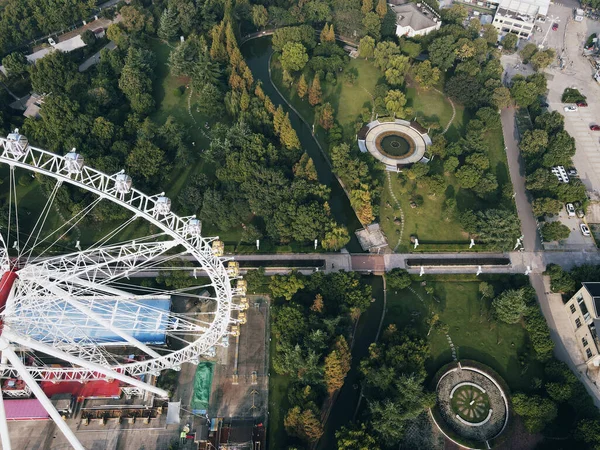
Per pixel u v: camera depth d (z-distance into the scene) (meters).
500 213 146.75
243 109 172.00
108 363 114.44
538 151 168.75
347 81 198.50
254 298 138.62
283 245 149.88
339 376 116.25
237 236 152.62
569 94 196.38
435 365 126.75
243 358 127.38
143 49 199.00
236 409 119.31
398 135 180.50
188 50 192.12
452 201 154.88
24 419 112.69
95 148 160.12
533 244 152.62
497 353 129.12
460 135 181.12
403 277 138.38
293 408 111.62
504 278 142.50
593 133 185.00
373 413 112.44
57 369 108.62
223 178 157.38
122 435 114.00
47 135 161.00
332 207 162.88
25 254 142.75
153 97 189.25
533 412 115.19
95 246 146.75
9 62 186.25
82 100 173.50
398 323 134.75
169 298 130.50
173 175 165.00
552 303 139.62
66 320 117.94
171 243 99.75
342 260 147.12
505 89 180.75
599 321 124.06
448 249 150.00
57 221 151.38
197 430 114.50
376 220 156.88
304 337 123.00
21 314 95.19
